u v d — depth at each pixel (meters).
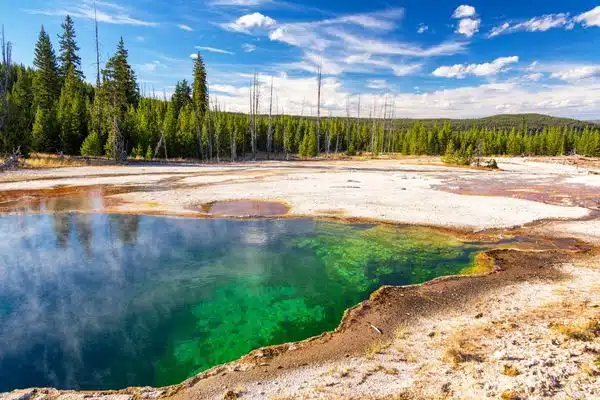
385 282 12.40
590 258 14.45
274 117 90.94
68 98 51.97
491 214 21.73
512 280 12.12
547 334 8.14
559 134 107.50
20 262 13.95
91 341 9.02
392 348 8.10
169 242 16.44
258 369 7.50
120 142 45.50
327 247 15.93
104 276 12.77
